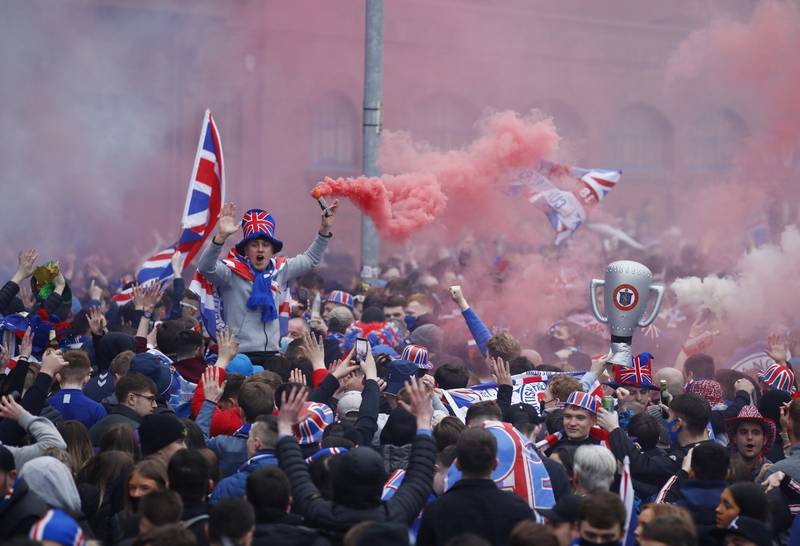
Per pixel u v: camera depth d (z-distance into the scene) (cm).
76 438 2216
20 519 1798
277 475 1795
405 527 1639
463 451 1836
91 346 3466
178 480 1809
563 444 2330
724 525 1922
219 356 2559
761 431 2514
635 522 1920
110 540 1986
